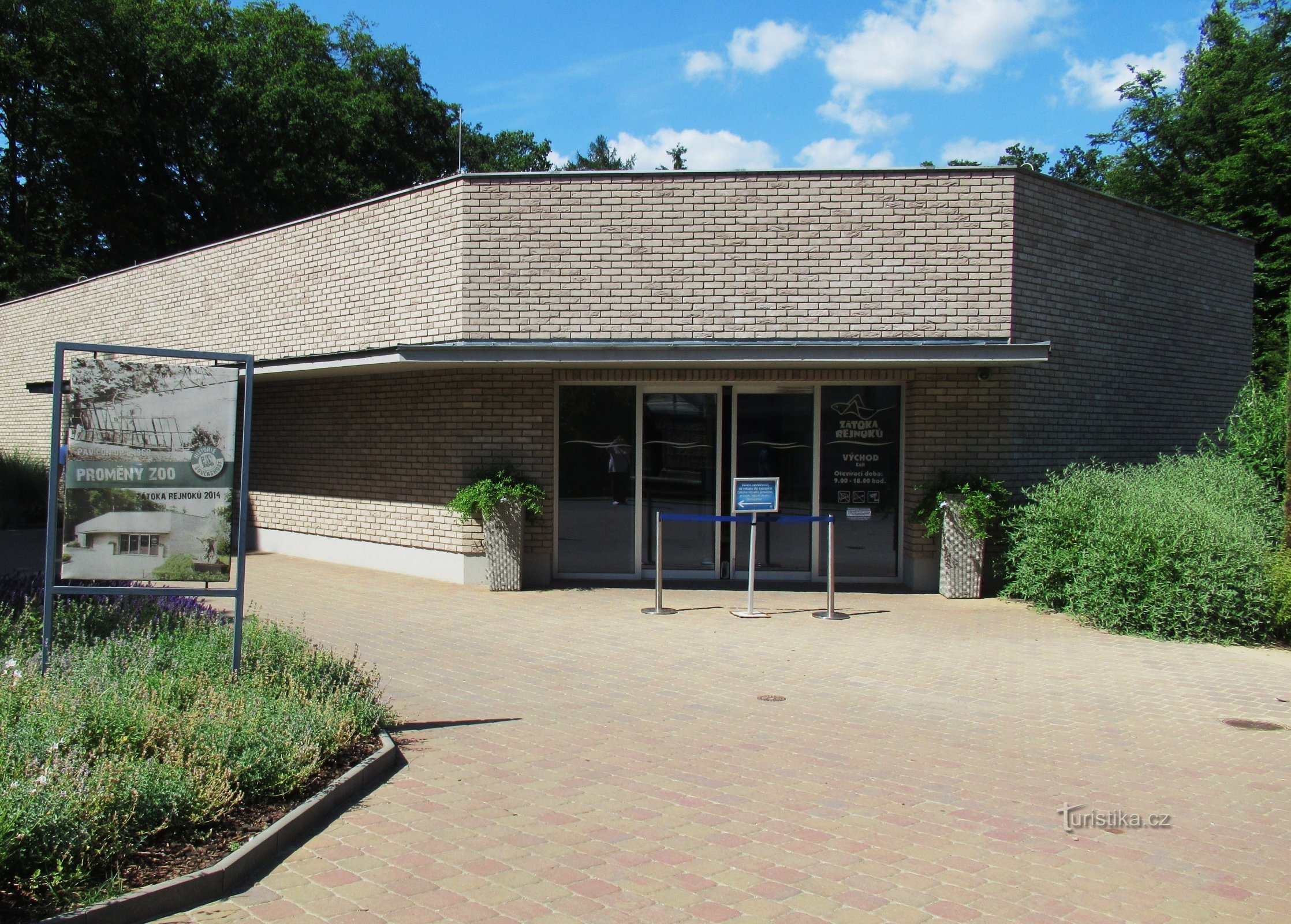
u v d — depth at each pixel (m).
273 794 4.80
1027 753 6.09
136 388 6.08
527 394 12.14
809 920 3.87
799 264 11.61
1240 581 9.45
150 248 35.72
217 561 6.18
